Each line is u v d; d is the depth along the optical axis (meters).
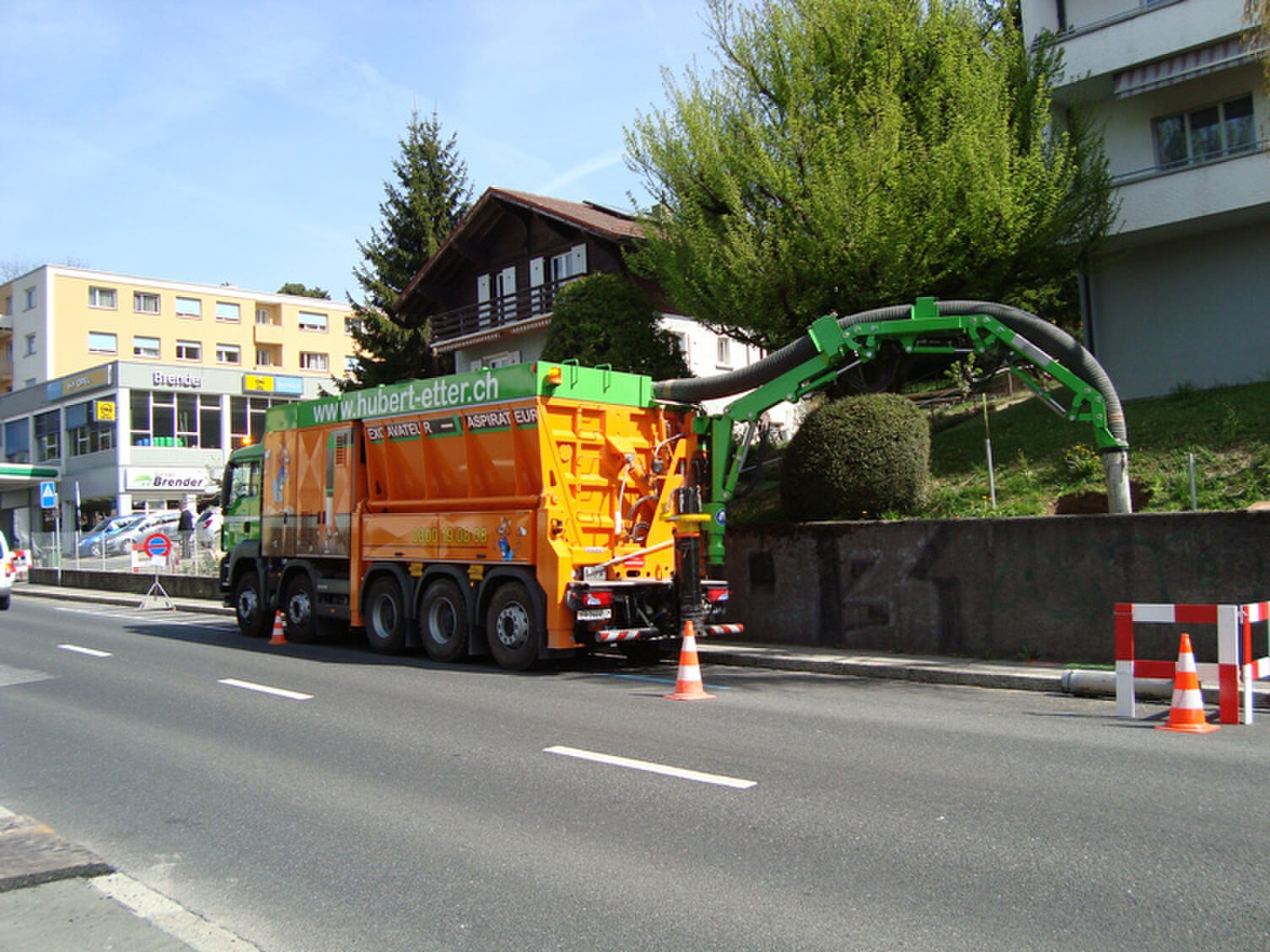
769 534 14.13
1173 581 10.80
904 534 12.79
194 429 52.00
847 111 15.59
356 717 9.30
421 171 40.22
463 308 33.78
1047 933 4.12
